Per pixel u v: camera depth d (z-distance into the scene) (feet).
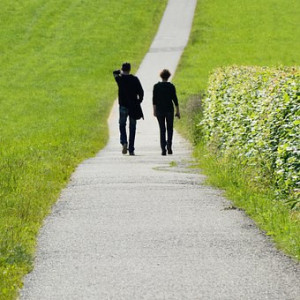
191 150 167.73
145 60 460.14
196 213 82.17
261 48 487.61
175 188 99.91
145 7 583.99
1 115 302.25
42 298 52.47
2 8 568.82
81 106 322.75
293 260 61.72
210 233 72.08
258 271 58.39
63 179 110.73
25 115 301.43
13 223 76.38
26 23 536.83
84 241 69.62
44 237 71.56
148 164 132.36
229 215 80.89
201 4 596.29
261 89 114.52
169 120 157.38
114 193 96.43
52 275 58.18
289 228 70.74
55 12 563.48
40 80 409.08
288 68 123.03
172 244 67.72
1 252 63.67
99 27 531.91
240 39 509.76
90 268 59.98
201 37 512.22
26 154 148.15
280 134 92.94
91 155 156.76
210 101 158.71
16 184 101.65
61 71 431.84
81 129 230.48
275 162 92.07
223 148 128.36
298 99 91.20
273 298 51.47
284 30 529.04
